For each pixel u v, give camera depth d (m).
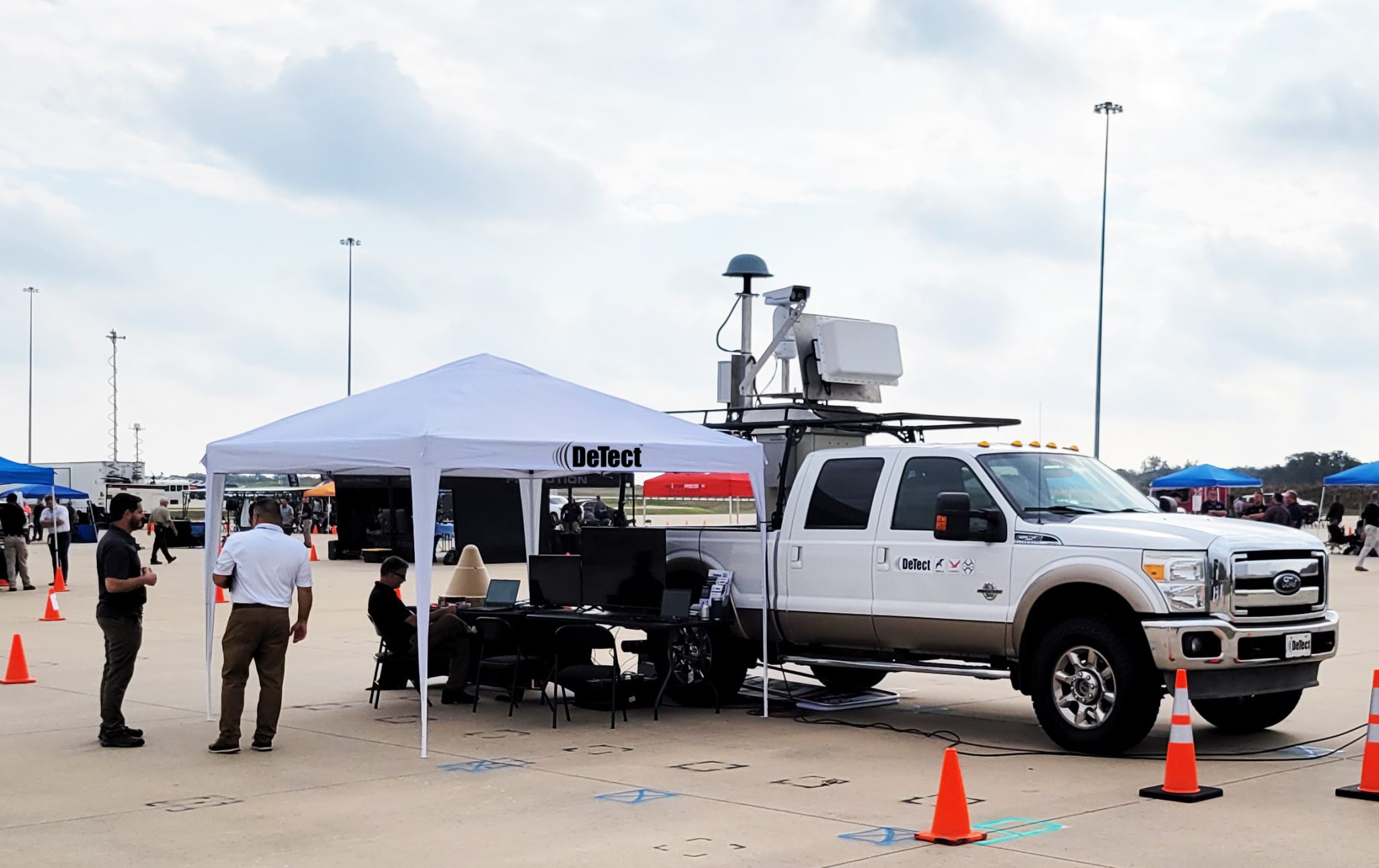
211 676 13.80
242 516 45.25
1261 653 9.23
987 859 6.61
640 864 6.58
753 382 13.98
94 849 6.95
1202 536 9.26
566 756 9.57
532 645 11.73
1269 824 7.33
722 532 11.80
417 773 8.94
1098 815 7.58
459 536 32.03
